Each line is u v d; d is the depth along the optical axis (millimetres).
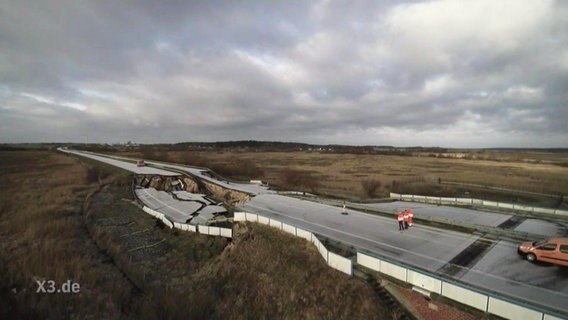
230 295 21781
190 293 21875
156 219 38344
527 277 17953
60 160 102438
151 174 61500
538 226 28297
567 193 45062
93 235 32688
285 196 47219
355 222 31141
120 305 19969
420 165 106125
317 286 20062
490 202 36156
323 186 59844
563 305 14828
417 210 36156
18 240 29141
